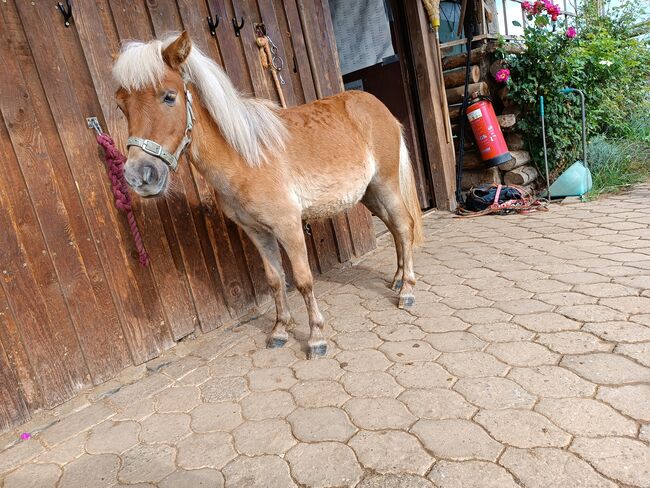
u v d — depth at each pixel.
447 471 1.43
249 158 2.09
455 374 1.94
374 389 1.95
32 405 2.13
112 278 2.39
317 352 2.32
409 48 4.83
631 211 3.80
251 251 3.09
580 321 2.16
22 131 2.08
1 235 2.02
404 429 1.66
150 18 2.57
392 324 2.53
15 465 1.85
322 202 2.44
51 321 2.18
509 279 2.82
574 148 5.27
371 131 2.71
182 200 2.69
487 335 2.20
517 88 4.82
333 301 3.03
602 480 1.29
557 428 1.52
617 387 1.66
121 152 2.41
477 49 5.01
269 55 3.14
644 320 2.06
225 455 1.71
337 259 3.71
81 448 1.91
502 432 1.55
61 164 2.22
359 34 4.74
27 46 2.11
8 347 2.05
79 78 2.29
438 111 4.78
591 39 5.86
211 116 2.07
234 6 2.98
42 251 2.15
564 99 5.00
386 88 4.98
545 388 1.73
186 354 2.62
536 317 2.27
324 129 2.46
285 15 3.35
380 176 2.78
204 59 2.02
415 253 3.72
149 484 1.63
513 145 5.23
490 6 5.43
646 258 2.74
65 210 2.22
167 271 2.62
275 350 2.50
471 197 4.75
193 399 2.14
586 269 2.74
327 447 1.64
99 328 2.35
